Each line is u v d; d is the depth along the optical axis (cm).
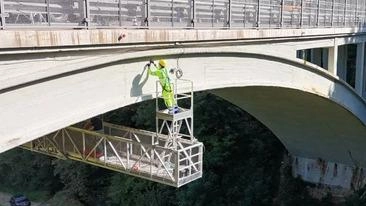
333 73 2909
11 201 4953
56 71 1244
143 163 1666
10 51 1110
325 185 3619
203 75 1867
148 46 1516
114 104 1482
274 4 2281
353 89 3084
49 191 5156
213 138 3847
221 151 3828
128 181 4166
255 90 2717
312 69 2659
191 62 1791
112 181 4381
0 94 1149
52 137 1842
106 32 1330
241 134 3931
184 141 1622
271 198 3641
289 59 2428
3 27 1088
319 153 3609
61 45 1210
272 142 3919
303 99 2897
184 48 1695
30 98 1222
